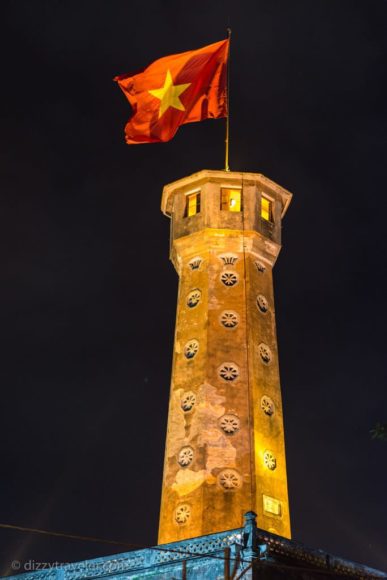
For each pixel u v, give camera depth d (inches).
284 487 1302.9
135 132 1488.7
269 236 1557.6
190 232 1545.3
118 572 1087.0
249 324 1434.5
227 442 1294.3
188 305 1488.7
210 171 1600.6
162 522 1258.0
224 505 1224.8
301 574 1023.6
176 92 1487.5
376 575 1122.0
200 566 1015.6
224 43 1519.4
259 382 1381.6
